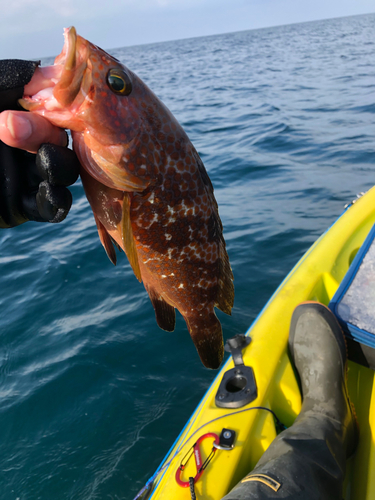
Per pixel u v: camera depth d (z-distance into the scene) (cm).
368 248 93
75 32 46
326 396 73
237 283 203
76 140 53
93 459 126
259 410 75
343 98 660
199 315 70
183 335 173
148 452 127
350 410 74
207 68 1580
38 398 148
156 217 58
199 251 64
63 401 147
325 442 64
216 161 409
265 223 263
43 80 47
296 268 114
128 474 121
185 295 67
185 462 68
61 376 157
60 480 121
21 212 47
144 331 178
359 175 321
